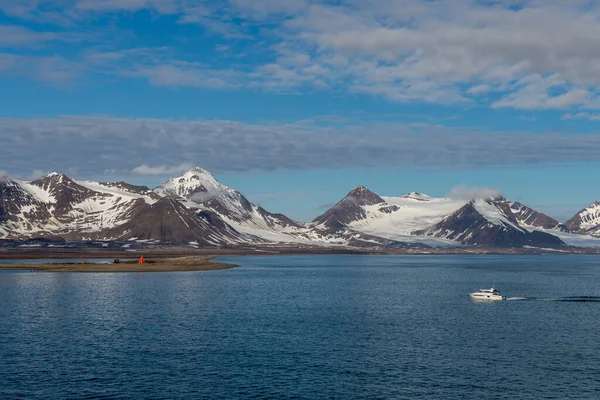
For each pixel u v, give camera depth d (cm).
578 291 17838
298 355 7975
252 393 6356
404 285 19538
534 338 9356
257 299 14212
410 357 7950
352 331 9762
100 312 11531
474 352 8294
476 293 14925
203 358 7744
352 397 6278
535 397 6350
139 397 6194
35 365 7325
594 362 7775
